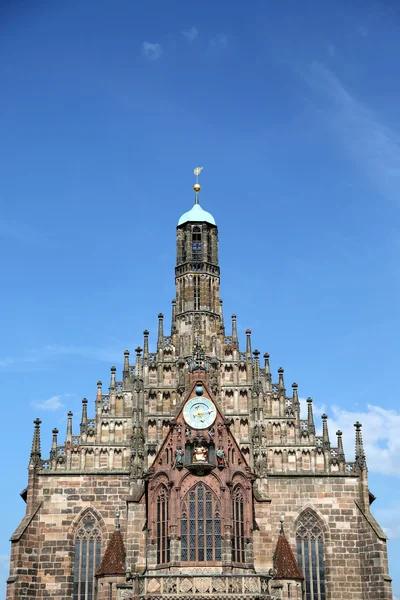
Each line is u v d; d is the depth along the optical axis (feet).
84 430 373.40
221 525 326.24
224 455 335.06
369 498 383.04
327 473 369.50
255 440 363.56
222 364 384.06
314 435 375.66
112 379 382.22
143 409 372.79
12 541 348.18
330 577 356.18
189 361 366.02
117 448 371.15
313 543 361.92
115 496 363.35
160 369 381.19
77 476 365.40
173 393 378.94
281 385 384.27
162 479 336.90
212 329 388.78
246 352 384.47
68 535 357.20
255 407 370.12
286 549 343.26
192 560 322.75
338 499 366.43
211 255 403.95
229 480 332.39
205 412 340.59
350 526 362.94
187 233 403.54
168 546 327.47
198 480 331.57
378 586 349.20
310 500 365.81
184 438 337.11
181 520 327.47
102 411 377.30
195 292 394.93
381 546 352.49
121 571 333.42
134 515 345.31
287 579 334.24
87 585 351.87
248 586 308.81
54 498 361.71
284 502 365.20
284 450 374.02
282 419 378.53
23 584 345.72
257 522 347.56
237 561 328.08
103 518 360.07
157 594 306.35
